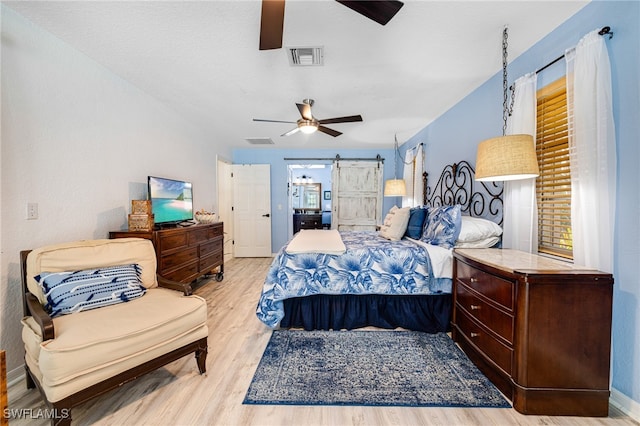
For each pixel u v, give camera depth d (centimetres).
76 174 206
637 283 135
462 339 199
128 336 136
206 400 149
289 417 137
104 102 230
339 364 182
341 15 162
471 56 210
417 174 415
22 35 167
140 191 276
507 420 135
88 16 166
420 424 133
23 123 170
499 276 153
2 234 160
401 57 211
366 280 230
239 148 564
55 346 118
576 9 161
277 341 214
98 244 185
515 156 170
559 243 180
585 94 149
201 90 274
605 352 135
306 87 266
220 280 387
